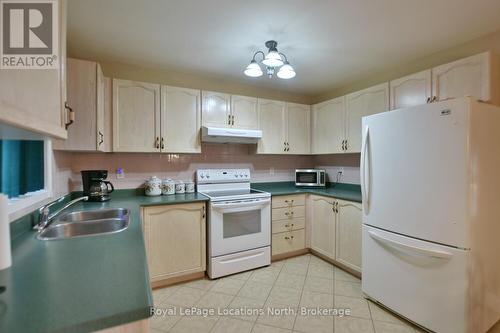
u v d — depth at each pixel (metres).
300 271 2.66
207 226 2.55
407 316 1.77
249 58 2.44
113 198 2.48
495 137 1.60
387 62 2.50
